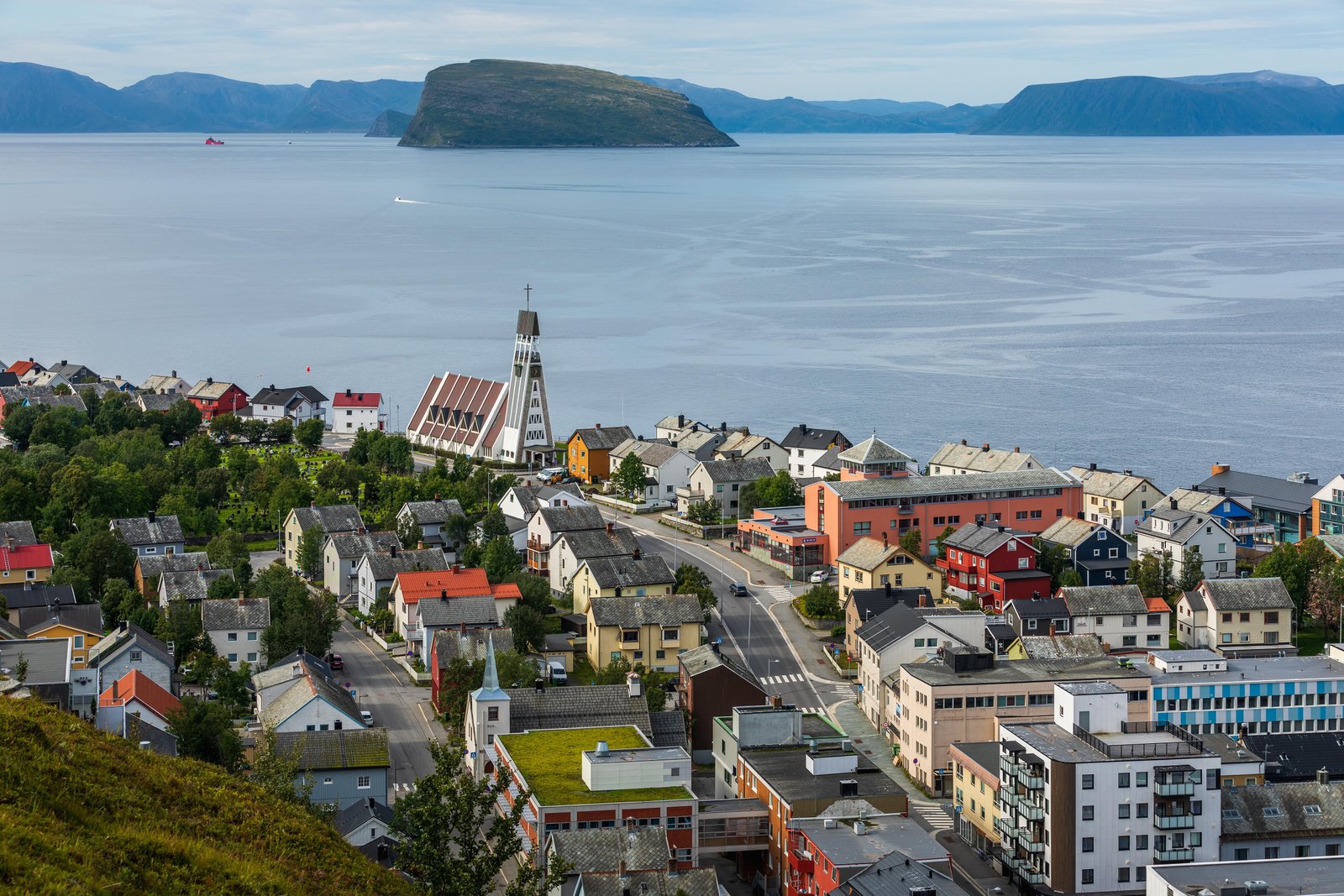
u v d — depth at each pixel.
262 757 133.50
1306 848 140.50
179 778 106.75
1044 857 137.88
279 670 173.12
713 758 165.75
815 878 128.00
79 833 88.06
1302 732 161.38
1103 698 149.62
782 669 197.00
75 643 187.62
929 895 114.38
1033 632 194.75
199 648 190.50
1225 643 199.75
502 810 143.50
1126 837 137.75
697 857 137.12
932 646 178.25
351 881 101.94
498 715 155.88
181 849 91.56
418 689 186.12
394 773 158.25
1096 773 136.88
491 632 184.88
